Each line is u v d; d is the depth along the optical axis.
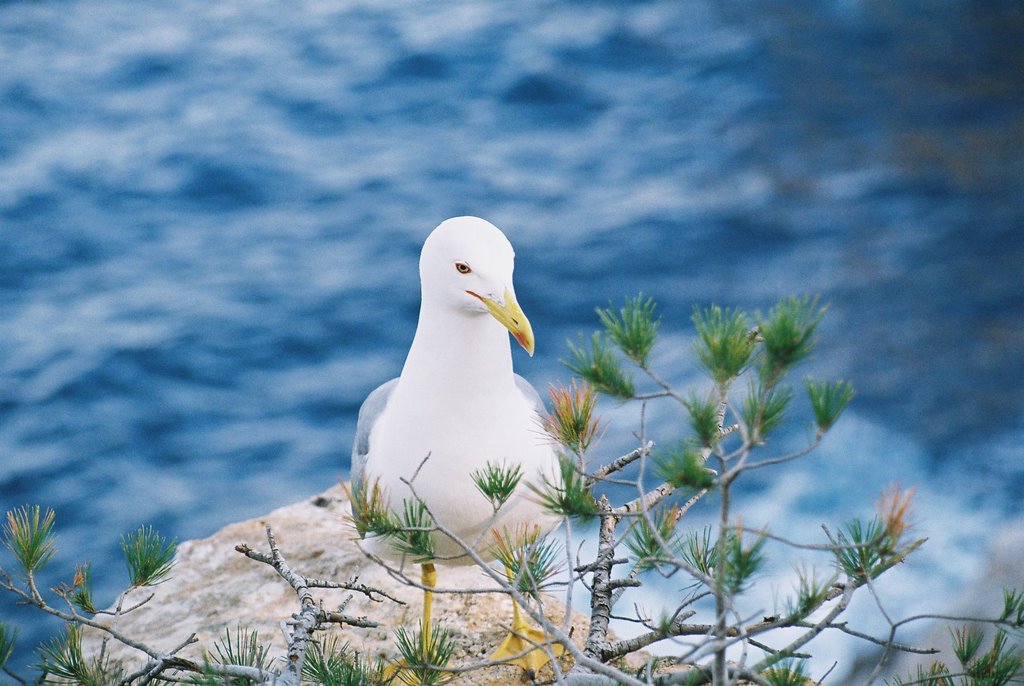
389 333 19.33
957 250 21.42
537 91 27.09
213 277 20.73
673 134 25.41
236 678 4.35
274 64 28.58
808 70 27.30
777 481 15.45
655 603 11.22
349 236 22.03
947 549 14.41
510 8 30.66
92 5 32.00
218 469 16.44
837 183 23.47
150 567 4.72
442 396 5.20
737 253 21.20
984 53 26.89
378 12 30.97
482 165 24.33
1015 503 15.58
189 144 25.03
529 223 22.11
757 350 3.58
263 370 18.47
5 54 29.12
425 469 5.23
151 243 21.78
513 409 5.32
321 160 24.66
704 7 30.06
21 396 17.61
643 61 28.27
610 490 13.38
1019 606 4.12
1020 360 18.66
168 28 30.62
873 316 19.67
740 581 3.38
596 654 4.49
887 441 16.88
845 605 3.79
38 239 21.70
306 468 16.52
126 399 17.69
